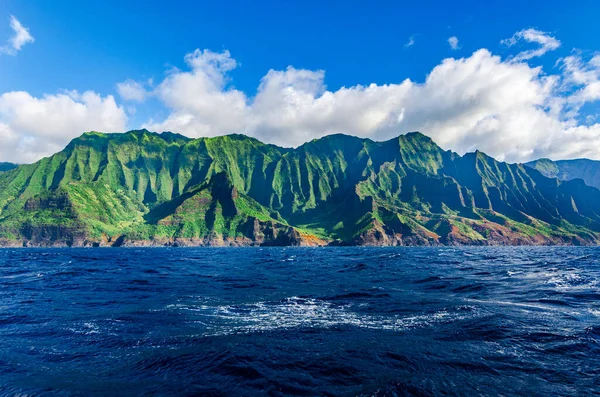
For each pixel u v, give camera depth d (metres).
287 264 93.12
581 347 19.91
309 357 18.44
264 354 18.84
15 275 61.25
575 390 14.90
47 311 30.11
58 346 20.59
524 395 14.46
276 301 34.47
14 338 22.12
